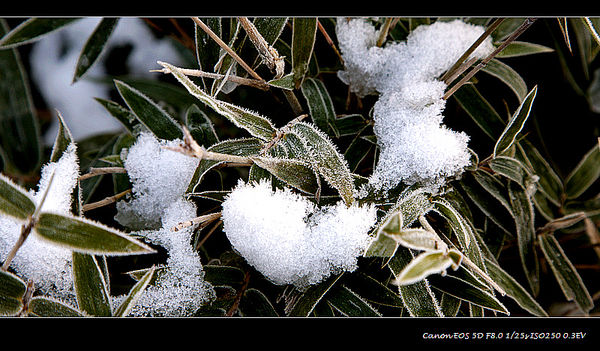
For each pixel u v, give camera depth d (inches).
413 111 30.2
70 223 27.3
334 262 29.1
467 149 30.2
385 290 29.3
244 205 28.9
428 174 29.6
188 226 29.5
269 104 32.2
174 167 30.4
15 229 29.3
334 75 32.7
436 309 28.6
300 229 29.0
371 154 31.8
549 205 32.8
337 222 29.1
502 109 32.6
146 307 29.5
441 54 31.0
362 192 29.6
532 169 31.7
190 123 31.0
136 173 30.6
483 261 29.4
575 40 32.9
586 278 33.8
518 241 30.9
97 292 28.5
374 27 31.5
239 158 28.5
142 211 31.0
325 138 29.4
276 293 30.2
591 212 32.6
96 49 31.3
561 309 33.0
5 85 33.2
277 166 28.9
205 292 29.8
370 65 31.2
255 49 30.6
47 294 29.7
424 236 27.0
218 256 31.8
